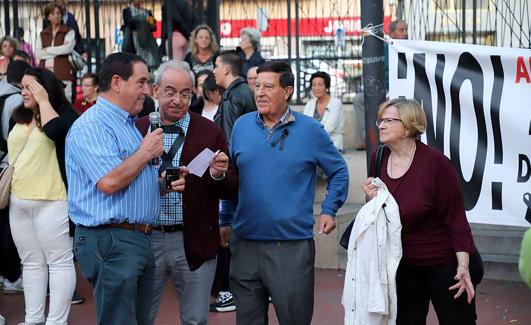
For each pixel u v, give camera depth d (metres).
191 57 10.16
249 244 5.45
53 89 6.86
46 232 6.85
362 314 5.06
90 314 7.66
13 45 10.20
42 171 6.86
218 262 7.64
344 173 5.54
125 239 4.79
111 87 4.88
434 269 5.16
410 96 6.04
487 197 5.95
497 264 7.91
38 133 6.88
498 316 7.05
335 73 11.21
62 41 11.02
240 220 5.45
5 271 8.01
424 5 10.23
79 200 4.84
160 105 5.32
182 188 4.97
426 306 5.41
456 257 5.12
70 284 6.95
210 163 5.14
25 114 6.95
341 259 8.59
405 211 5.07
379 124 5.20
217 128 5.46
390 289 5.03
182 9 11.17
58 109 6.90
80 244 4.86
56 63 10.94
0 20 12.19
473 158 5.95
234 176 5.41
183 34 11.26
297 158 5.36
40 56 11.01
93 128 4.79
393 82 6.07
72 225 6.93
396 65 6.05
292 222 5.33
